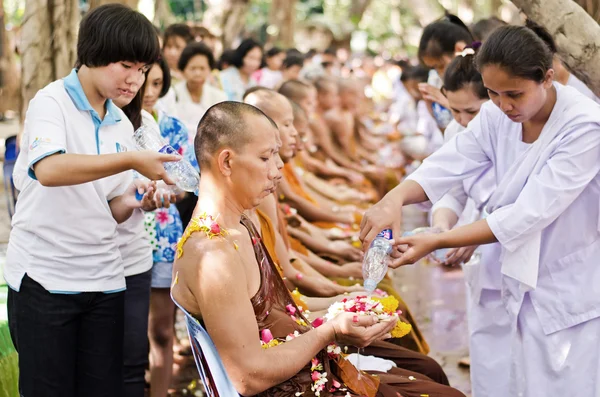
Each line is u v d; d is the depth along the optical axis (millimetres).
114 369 3287
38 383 3131
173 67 6824
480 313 3607
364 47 21359
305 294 3814
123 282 3268
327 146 7930
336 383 2656
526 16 3465
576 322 3217
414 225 9430
